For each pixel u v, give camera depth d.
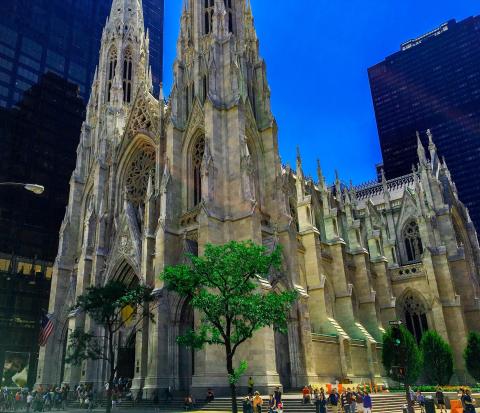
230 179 50.88
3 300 81.75
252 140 58.03
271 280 47.88
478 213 178.50
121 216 60.81
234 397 28.97
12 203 89.38
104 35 86.19
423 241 72.38
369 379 56.50
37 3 109.12
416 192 78.12
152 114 66.44
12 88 97.12
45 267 89.44
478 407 42.88
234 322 31.50
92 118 80.06
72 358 44.19
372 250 74.50
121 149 68.94
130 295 44.00
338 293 62.72
